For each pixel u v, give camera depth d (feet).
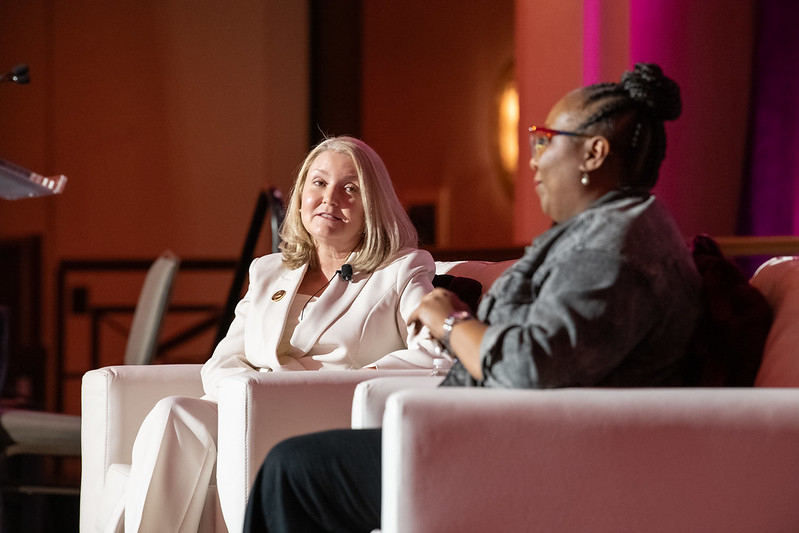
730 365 12.15
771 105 31.14
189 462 15.46
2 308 26.91
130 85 43.29
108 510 16.76
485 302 11.94
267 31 43.65
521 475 10.18
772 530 10.52
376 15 44.27
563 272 10.88
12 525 26.58
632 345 10.96
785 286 12.62
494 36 42.96
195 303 42.93
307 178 18.06
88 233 42.93
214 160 43.34
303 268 18.17
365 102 44.32
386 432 10.21
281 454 11.57
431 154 44.21
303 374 14.46
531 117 36.91
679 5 32.22
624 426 10.34
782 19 30.89
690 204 32.14
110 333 42.60
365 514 11.54
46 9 43.11
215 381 17.40
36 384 42.19
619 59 33.40
